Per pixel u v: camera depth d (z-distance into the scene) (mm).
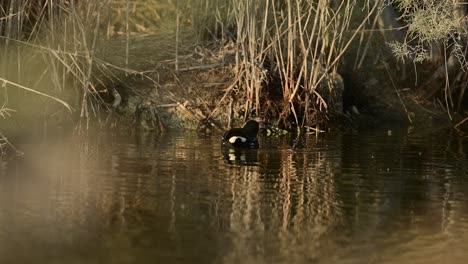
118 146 23438
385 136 26844
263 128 26953
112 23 33812
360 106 30344
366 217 16172
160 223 15406
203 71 28641
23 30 25406
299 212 16438
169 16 34781
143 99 27406
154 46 30156
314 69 27609
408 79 31734
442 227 15555
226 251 13914
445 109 31062
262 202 17156
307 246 14273
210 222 15562
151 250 13852
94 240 14297
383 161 22078
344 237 14820
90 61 25125
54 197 17141
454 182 19500
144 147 23406
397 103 30688
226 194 17734
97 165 20531
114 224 15258
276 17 28266
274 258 13617
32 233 14609
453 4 25062
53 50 23672
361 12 31500
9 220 15359
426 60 31812
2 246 13883
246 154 22750
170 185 18484
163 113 27250
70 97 26250
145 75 27516
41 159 21156
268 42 27984
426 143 25453
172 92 27891
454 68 31141
